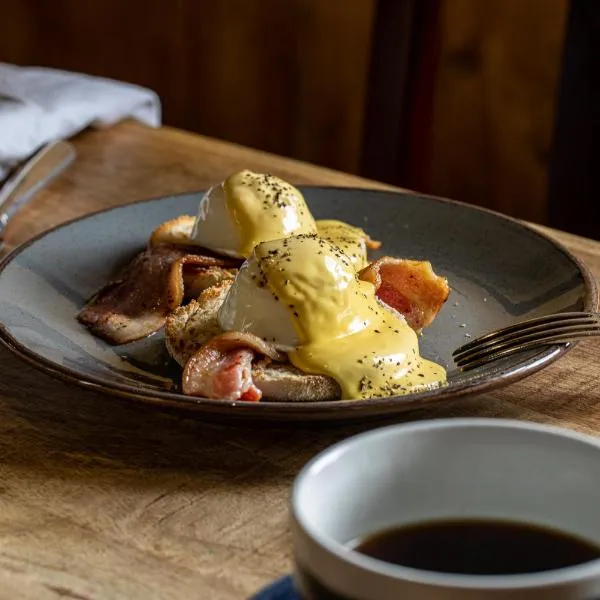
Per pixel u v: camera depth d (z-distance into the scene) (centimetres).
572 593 66
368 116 150
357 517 73
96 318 101
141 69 230
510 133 194
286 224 105
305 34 207
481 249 109
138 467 87
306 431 90
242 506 84
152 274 103
